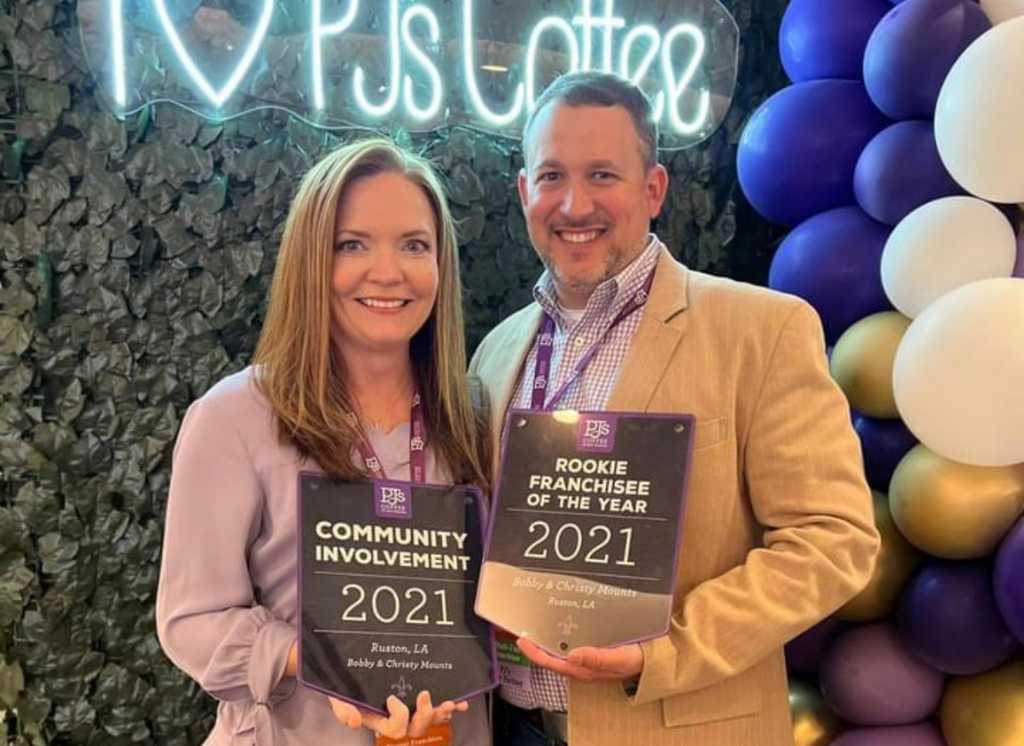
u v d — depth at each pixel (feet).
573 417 4.32
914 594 5.81
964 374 5.21
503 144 7.66
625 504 4.14
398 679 3.98
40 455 6.94
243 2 6.80
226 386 4.47
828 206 6.82
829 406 4.36
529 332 5.21
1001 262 5.73
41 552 7.02
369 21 7.04
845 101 6.65
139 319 7.11
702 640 4.05
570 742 4.31
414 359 4.73
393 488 4.21
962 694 5.75
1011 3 5.84
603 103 4.72
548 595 4.08
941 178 5.98
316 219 4.31
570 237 4.78
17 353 6.86
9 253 6.83
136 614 7.22
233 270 7.24
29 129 6.77
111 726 7.20
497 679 4.12
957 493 5.47
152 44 6.64
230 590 4.22
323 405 4.27
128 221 7.00
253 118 7.16
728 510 4.43
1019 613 5.20
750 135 7.02
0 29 6.69
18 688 7.01
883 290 6.36
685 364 4.52
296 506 4.11
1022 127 5.31
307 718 4.19
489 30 7.29
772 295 4.59
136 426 7.13
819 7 6.82
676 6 7.60
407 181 4.45
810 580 4.10
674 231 8.20
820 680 6.35
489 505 4.66
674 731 4.27
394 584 4.10
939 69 5.87
